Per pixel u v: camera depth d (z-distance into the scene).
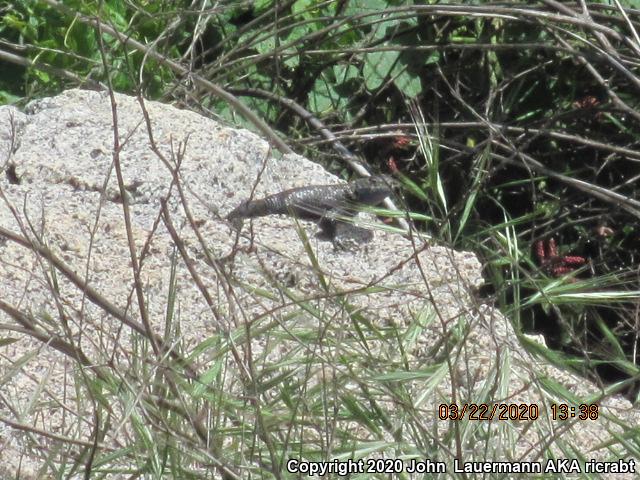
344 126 14.95
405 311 7.20
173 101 13.92
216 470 5.42
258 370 5.97
